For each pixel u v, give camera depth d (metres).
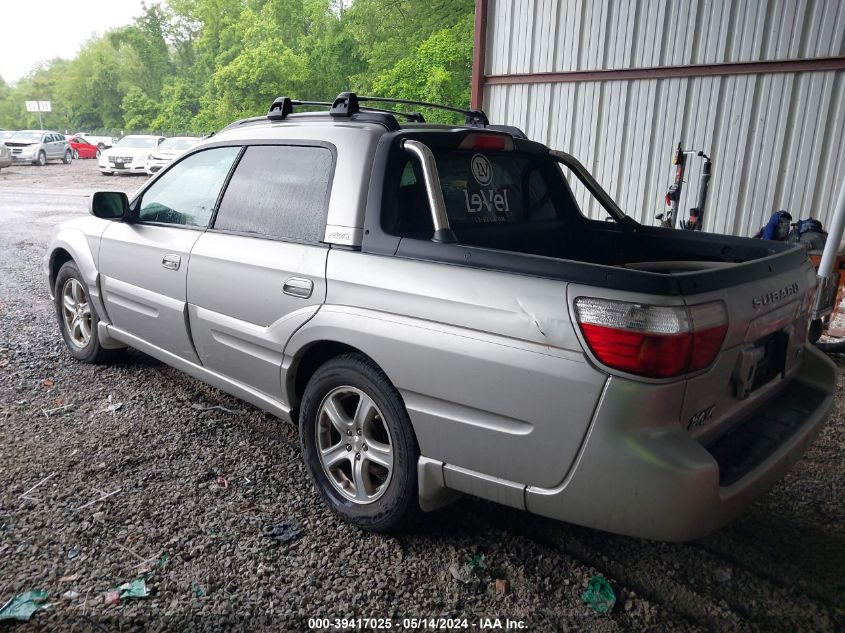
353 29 40.22
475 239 3.20
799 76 7.45
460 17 30.11
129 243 4.18
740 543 2.91
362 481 2.92
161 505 3.11
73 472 3.39
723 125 8.04
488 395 2.38
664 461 2.10
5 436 3.78
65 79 92.38
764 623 2.42
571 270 2.25
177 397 4.41
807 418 2.74
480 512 3.13
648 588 2.61
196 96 59.25
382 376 2.76
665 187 8.60
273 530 2.93
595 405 2.16
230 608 2.44
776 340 2.77
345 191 2.96
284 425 4.03
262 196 3.40
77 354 5.02
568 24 8.97
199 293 3.63
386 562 2.73
